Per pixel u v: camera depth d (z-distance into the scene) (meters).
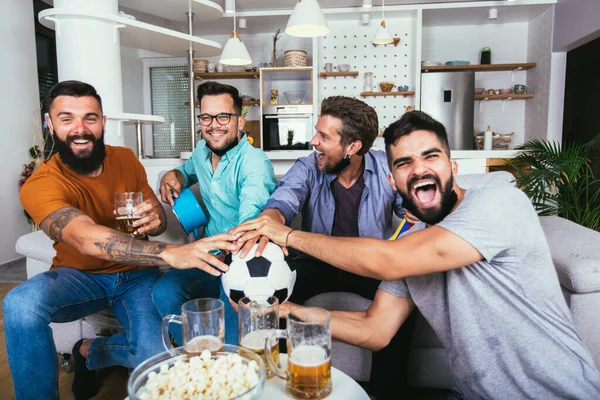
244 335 0.94
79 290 1.62
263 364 0.81
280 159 5.06
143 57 6.32
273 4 5.03
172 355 0.90
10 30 4.14
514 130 5.52
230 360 0.84
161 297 1.62
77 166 1.64
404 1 5.09
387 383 1.55
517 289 1.01
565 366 0.99
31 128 4.41
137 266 1.78
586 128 4.42
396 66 5.36
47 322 1.50
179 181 2.02
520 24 5.39
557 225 1.92
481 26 5.44
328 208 1.92
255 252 1.22
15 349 1.45
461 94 4.97
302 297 1.81
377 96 5.37
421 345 1.76
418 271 1.01
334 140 1.74
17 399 1.47
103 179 1.74
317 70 5.03
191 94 4.00
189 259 1.30
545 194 2.83
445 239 0.97
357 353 1.75
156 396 0.75
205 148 2.00
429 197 1.04
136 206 1.57
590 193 3.18
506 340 1.02
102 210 1.73
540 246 1.02
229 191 1.93
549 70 4.85
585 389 0.99
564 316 1.03
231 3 4.61
